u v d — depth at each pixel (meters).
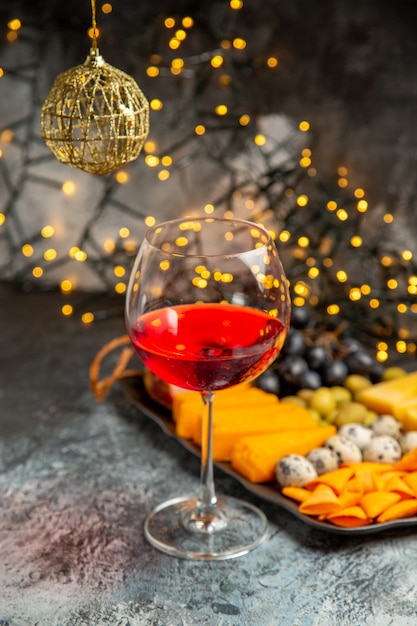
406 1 1.16
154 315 0.80
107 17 1.24
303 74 1.21
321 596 0.79
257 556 0.83
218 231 1.23
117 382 1.07
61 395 1.05
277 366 1.02
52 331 1.20
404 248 1.22
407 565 0.82
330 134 1.22
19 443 0.97
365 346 1.19
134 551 0.84
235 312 0.80
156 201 1.29
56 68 1.27
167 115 1.26
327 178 1.24
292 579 0.81
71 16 1.25
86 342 1.17
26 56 1.27
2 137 1.30
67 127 0.75
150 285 0.79
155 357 0.76
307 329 1.05
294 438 0.89
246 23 1.22
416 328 1.21
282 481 0.86
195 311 0.80
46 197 1.31
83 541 0.85
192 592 0.80
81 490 0.90
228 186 1.28
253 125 1.25
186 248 0.85
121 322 1.23
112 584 0.81
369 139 1.21
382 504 0.82
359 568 0.82
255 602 0.79
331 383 1.00
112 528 0.86
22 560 0.83
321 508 0.83
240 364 0.77
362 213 1.23
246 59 1.23
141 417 1.01
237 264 0.79
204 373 0.77
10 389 1.06
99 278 1.33
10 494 0.90
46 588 0.80
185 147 1.27
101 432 0.98
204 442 0.85
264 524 0.86
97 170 0.76
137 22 1.24
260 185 1.24
